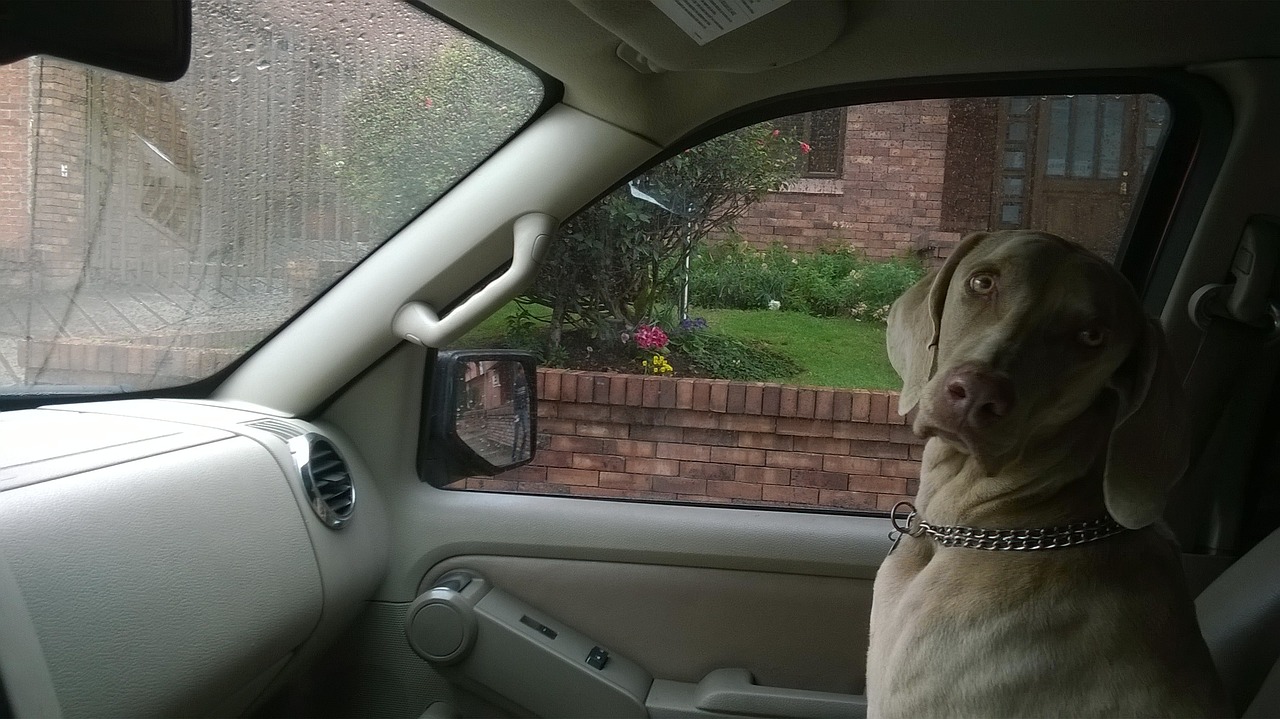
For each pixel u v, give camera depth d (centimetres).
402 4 167
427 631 197
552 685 196
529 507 211
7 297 168
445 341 190
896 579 160
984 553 147
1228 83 185
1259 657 154
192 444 162
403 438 210
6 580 115
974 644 137
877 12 165
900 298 171
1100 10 167
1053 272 141
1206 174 193
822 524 208
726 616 205
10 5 76
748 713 195
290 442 182
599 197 194
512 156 190
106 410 176
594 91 180
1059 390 139
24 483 128
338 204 193
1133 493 136
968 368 134
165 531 142
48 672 116
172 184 179
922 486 168
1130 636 132
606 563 208
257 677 164
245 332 201
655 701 199
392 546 209
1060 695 131
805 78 186
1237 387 194
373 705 208
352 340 198
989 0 162
